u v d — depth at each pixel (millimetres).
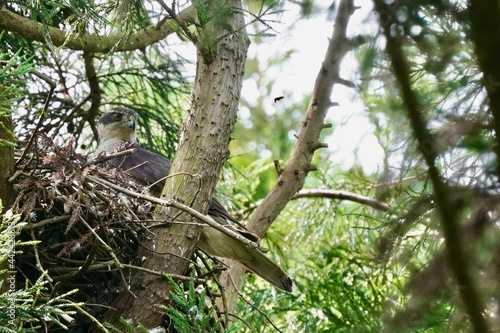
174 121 13047
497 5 4469
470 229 5199
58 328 9320
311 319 11375
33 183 8750
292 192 11367
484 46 4566
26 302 7195
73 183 8797
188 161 9516
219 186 13242
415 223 6379
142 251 9258
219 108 9664
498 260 5160
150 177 10844
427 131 5238
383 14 5320
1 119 8750
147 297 9109
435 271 5449
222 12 8352
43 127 12523
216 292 10625
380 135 7715
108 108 13328
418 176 6043
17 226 7402
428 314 5633
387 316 5770
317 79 11391
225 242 10203
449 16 5613
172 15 8898
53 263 9133
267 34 7836
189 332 7988
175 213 9391
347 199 12492
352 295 10586
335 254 12336
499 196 5297
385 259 6668
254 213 11312
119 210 8781
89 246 9250
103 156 8914
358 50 5832
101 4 9234
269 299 12094
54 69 12820
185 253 9289
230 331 8430
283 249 13406
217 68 9742
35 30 10336
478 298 4887
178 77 12852
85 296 9398
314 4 6215
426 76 6430
